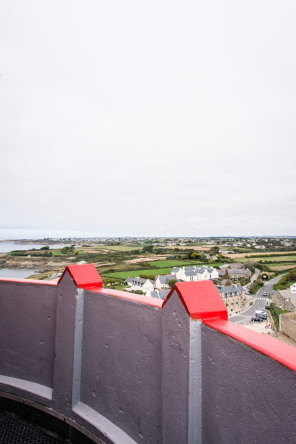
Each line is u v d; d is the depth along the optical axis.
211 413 1.36
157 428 1.70
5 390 2.62
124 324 1.94
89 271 2.37
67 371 2.27
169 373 1.56
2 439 2.21
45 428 2.36
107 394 2.05
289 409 0.97
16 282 2.69
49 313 2.50
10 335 2.70
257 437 1.10
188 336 1.42
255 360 1.12
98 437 1.99
